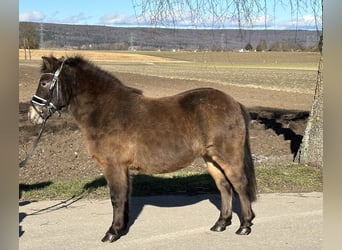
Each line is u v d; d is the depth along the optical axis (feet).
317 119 31.81
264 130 45.24
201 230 20.13
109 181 18.67
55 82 18.89
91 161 33.76
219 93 19.39
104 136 18.53
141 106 19.11
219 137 18.65
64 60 19.31
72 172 31.12
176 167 19.08
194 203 24.39
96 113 18.81
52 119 46.50
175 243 18.51
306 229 20.08
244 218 19.44
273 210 22.94
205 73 159.94
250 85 110.01
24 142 38.58
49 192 26.04
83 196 25.58
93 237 19.26
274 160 34.06
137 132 18.65
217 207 23.68
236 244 18.33
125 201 18.79
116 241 18.74
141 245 18.30
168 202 24.59
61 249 17.88
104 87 19.27
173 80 112.98
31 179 29.35
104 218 21.83
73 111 19.26
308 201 24.53
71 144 38.32
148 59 286.25
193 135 18.88
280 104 69.21
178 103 19.30
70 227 20.53
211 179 28.58
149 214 22.50
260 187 27.09
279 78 139.95
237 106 19.27
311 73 169.78
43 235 19.48
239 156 18.93
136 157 18.80
